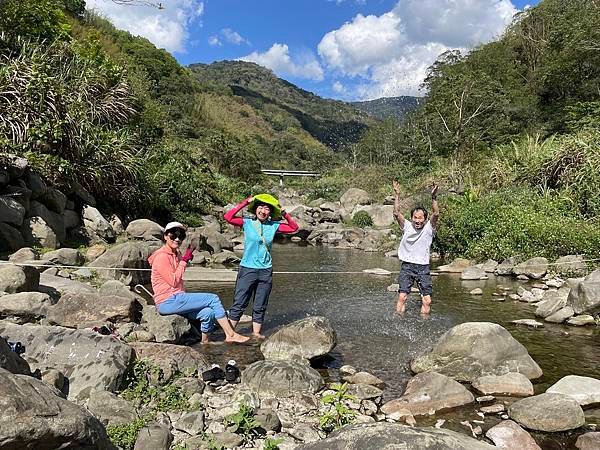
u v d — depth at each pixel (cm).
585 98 2017
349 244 1452
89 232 961
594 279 684
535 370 440
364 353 506
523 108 2389
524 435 328
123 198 1132
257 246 545
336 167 3362
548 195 1146
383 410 374
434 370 441
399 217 652
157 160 1434
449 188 1731
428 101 2942
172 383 387
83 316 506
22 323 491
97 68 1297
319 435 331
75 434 227
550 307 642
